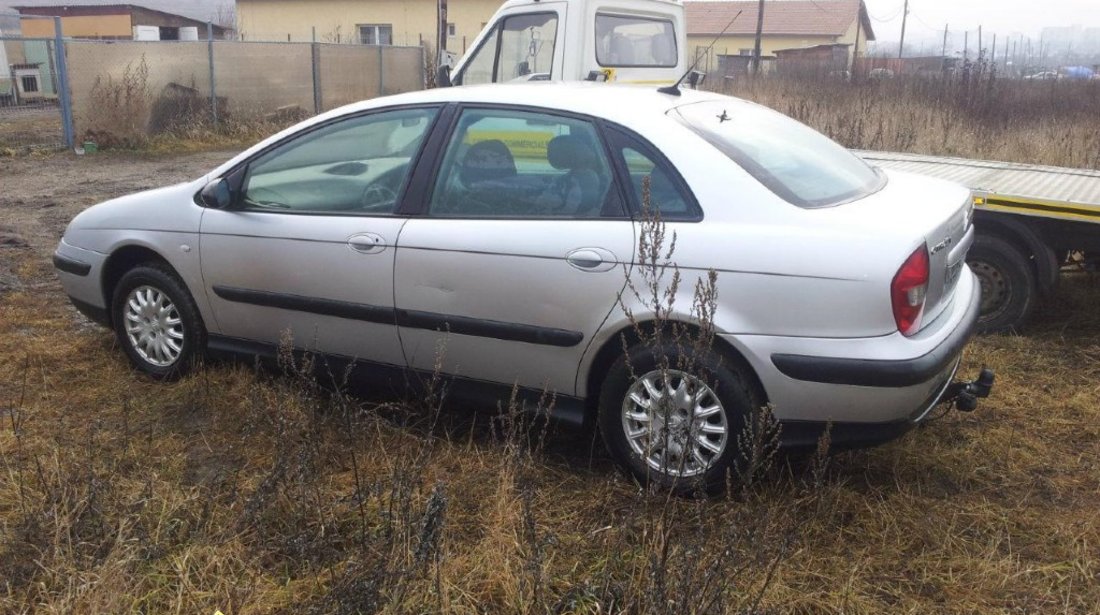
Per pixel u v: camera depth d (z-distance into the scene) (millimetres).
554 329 3570
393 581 2707
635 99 3799
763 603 2768
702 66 31594
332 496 3361
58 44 14633
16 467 3607
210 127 16766
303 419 3842
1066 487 3730
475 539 3195
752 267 3258
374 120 4098
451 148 3889
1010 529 3379
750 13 53875
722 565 2605
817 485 2953
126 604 2777
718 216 3381
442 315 3779
